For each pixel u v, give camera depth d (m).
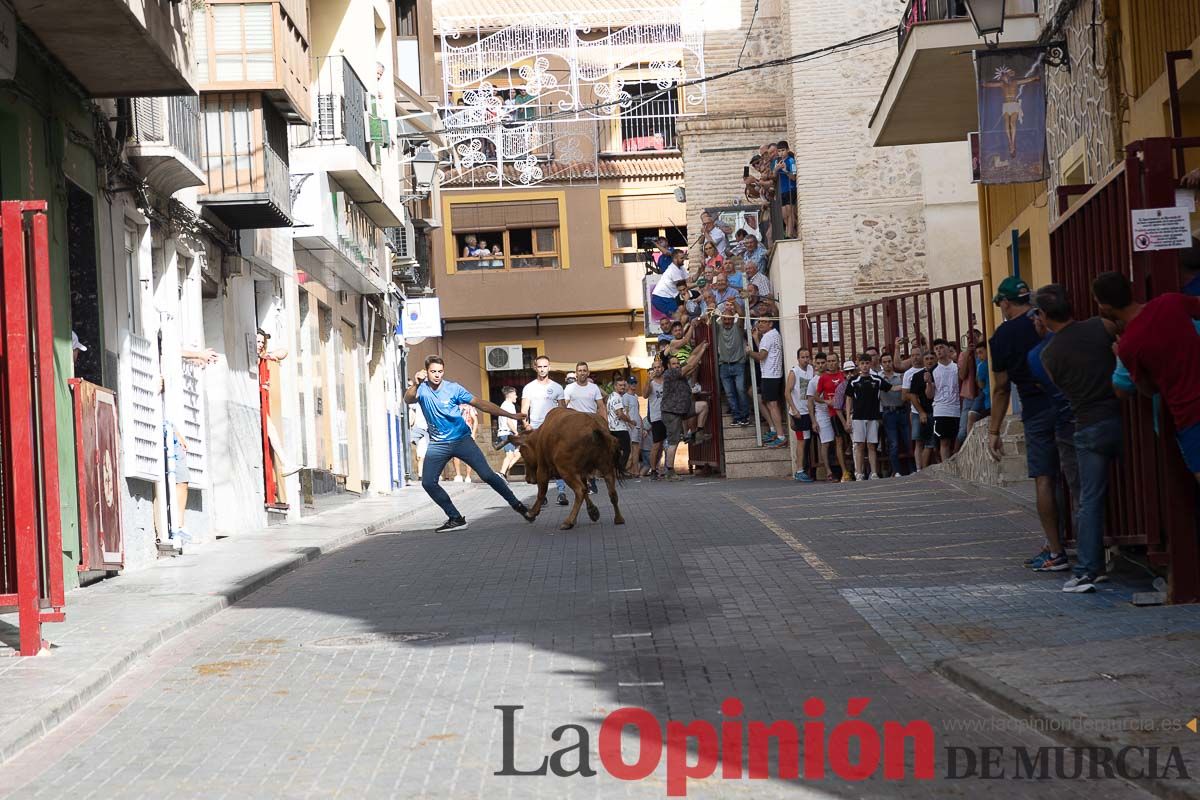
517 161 50.16
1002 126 17.44
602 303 50.56
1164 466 10.57
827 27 33.12
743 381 29.94
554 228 50.62
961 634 10.08
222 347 21.58
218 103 21.03
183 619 11.90
